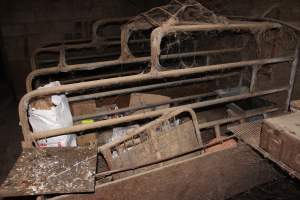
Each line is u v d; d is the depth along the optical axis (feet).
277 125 4.70
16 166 4.46
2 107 12.48
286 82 8.07
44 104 5.65
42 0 11.82
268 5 8.29
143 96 8.84
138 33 12.41
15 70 12.50
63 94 6.11
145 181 4.88
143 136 6.33
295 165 4.37
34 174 4.29
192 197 5.65
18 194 3.91
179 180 5.25
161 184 5.09
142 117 5.76
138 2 13.33
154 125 5.71
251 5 8.95
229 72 10.41
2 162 8.38
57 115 5.39
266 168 6.23
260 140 5.14
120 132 7.59
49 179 4.19
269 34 8.30
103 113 7.75
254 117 7.95
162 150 5.85
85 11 12.67
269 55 8.48
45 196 4.48
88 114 7.70
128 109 8.03
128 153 5.67
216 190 5.89
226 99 6.82
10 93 14.02
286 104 7.88
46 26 12.29
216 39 10.98
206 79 9.47
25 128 4.81
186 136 6.14
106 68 12.82
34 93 4.66
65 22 12.52
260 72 9.04
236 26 6.12
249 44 9.31
